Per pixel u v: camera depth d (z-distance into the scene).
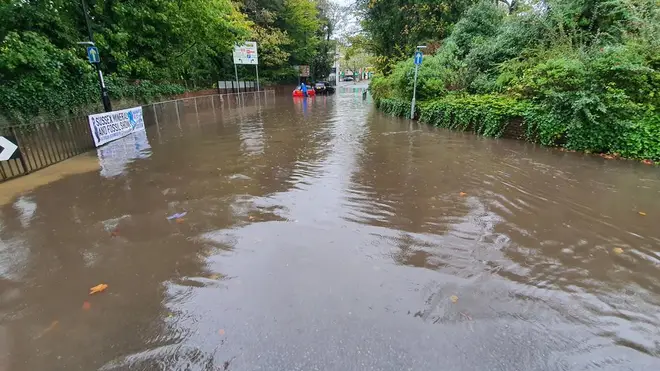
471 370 2.38
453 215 4.91
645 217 4.73
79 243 4.27
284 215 4.99
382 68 22.61
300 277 3.45
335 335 2.68
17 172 7.09
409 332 2.71
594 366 2.41
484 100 10.89
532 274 3.48
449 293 3.19
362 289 3.25
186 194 5.95
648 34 7.98
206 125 14.52
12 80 11.05
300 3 38.50
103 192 6.11
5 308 3.11
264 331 2.74
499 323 2.81
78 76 13.67
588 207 5.09
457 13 18.47
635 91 7.56
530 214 4.90
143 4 16.86
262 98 31.89
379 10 21.08
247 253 3.94
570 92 8.10
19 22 12.12
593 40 9.42
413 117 14.45
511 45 12.65
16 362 2.52
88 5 14.65
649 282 3.33
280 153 9.00
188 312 2.99
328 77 58.78
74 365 2.48
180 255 3.94
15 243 4.30
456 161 7.71
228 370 2.41
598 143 7.81
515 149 8.63
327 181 6.55
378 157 8.30
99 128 10.05
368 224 4.66
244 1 32.56
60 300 3.21
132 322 2.89
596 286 3.28
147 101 18.84
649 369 2.38
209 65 29.83
